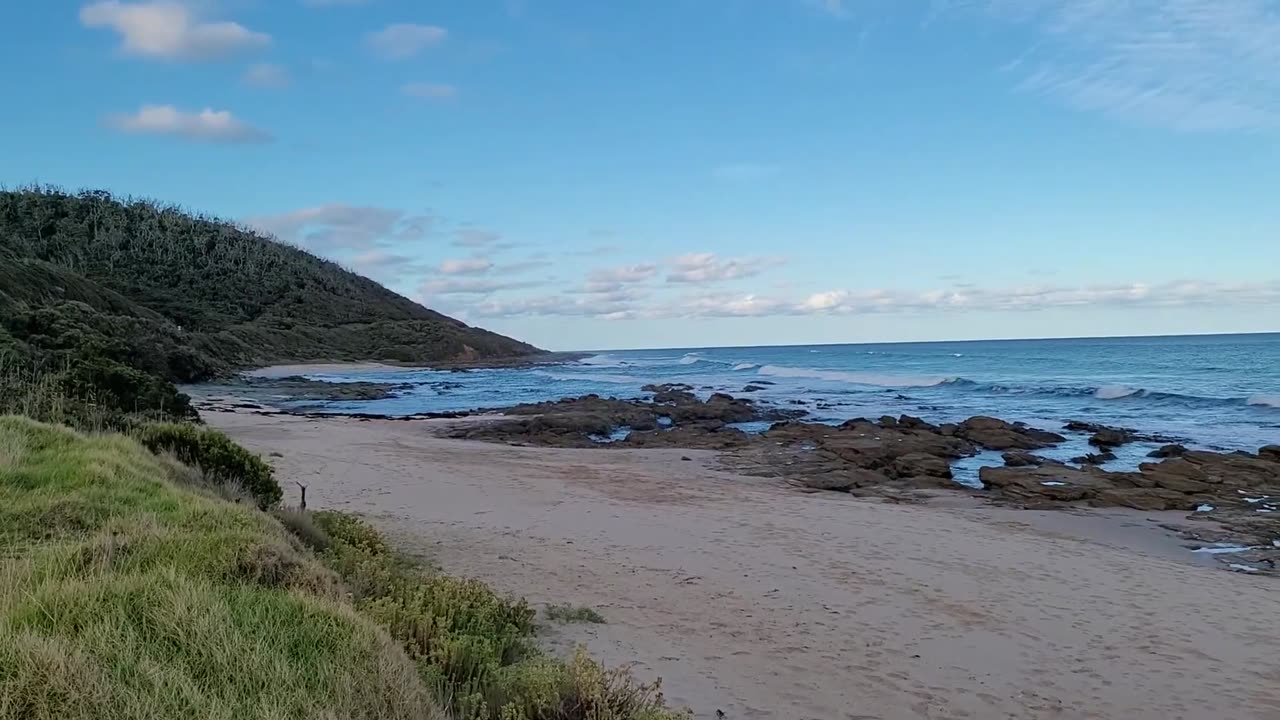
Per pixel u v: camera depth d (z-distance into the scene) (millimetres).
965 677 7129
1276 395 37344
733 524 13430
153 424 11727
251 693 3508
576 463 21094
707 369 87312
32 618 3711
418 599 6195
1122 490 17297
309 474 16812
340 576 6379
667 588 9391
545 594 8766
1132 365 67938
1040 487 17500
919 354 108312
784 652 7434
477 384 64625
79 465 7918
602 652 6938
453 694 4750
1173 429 29219
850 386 54812
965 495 17516
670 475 19359
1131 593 10125
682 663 6863
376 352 112625
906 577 10438
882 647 7770
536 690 4754
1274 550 12812
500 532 12016
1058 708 6590
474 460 20859
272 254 134875
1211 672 7539
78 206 119500
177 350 53094
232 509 7141
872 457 21766
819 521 13938
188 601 4047
